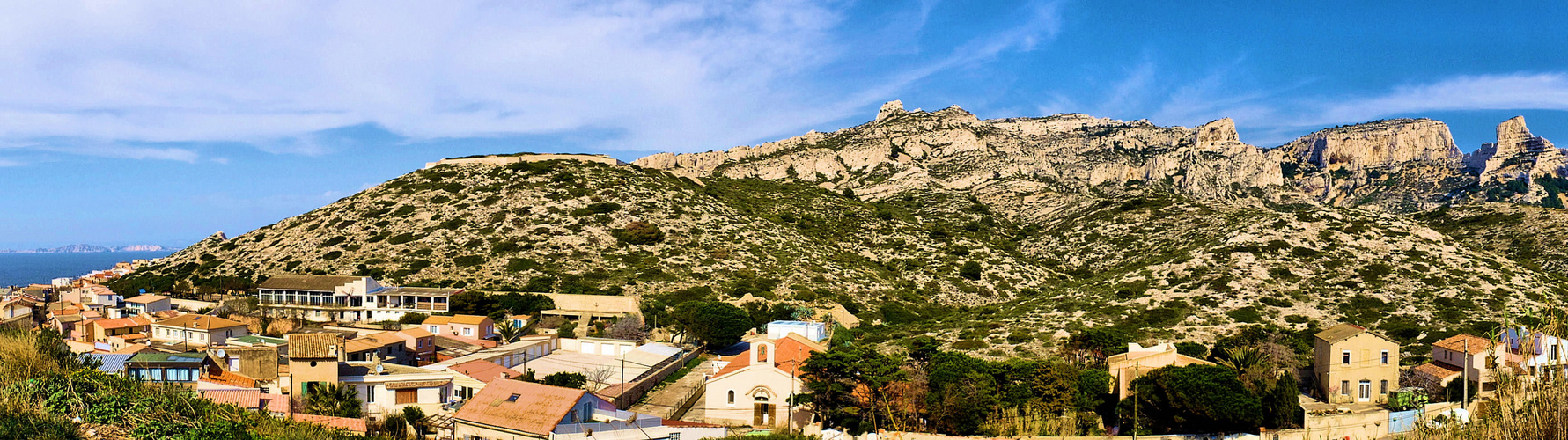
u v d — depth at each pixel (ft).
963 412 178.29
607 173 611.88
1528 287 352.90
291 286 382.42
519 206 527.81
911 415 181.16
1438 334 290.56
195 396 108.47
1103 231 574.97
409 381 193.16
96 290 406.21
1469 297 340.39
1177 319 328.29
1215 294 354.95
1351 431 169.99
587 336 323.16
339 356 228.02
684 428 167.94
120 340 296.92
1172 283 378.12
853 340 326.03
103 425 86.94
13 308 333.42
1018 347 293.02
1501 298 335.47
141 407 92.38
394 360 249.75
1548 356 42.39
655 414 204.44
